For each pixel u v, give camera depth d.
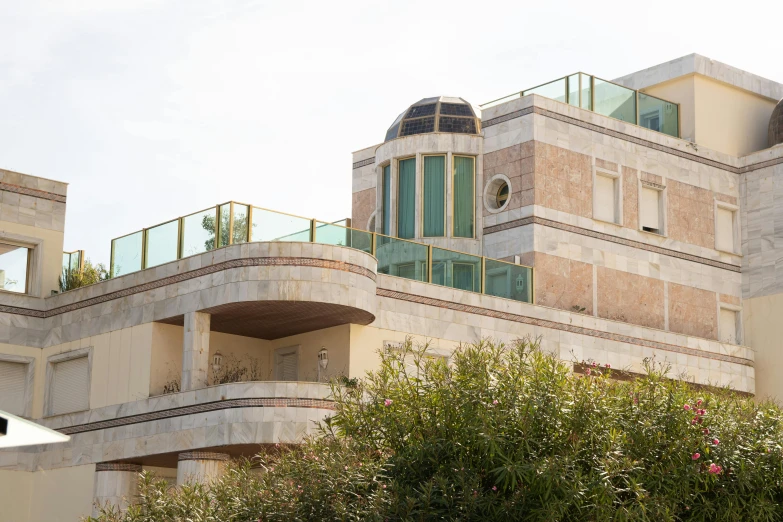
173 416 31.84
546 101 39.50
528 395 19.77
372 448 20.62
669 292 41.53
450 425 20.03
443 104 41.84
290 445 28.58
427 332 34.19
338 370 33.00
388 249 34.50
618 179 41.00
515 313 36.31
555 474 18.59
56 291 37.97
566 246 38.97
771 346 42.56
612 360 38.28
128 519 21.14
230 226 31.86
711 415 21.19
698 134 43.75
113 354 34.59
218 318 32.97
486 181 40.25
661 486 19.98
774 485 20.95
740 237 44.06
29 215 37.69
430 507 18.81
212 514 20.31
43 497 35.75
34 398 36.84
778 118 44.81
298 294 30.80
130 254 35.06
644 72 45.41
